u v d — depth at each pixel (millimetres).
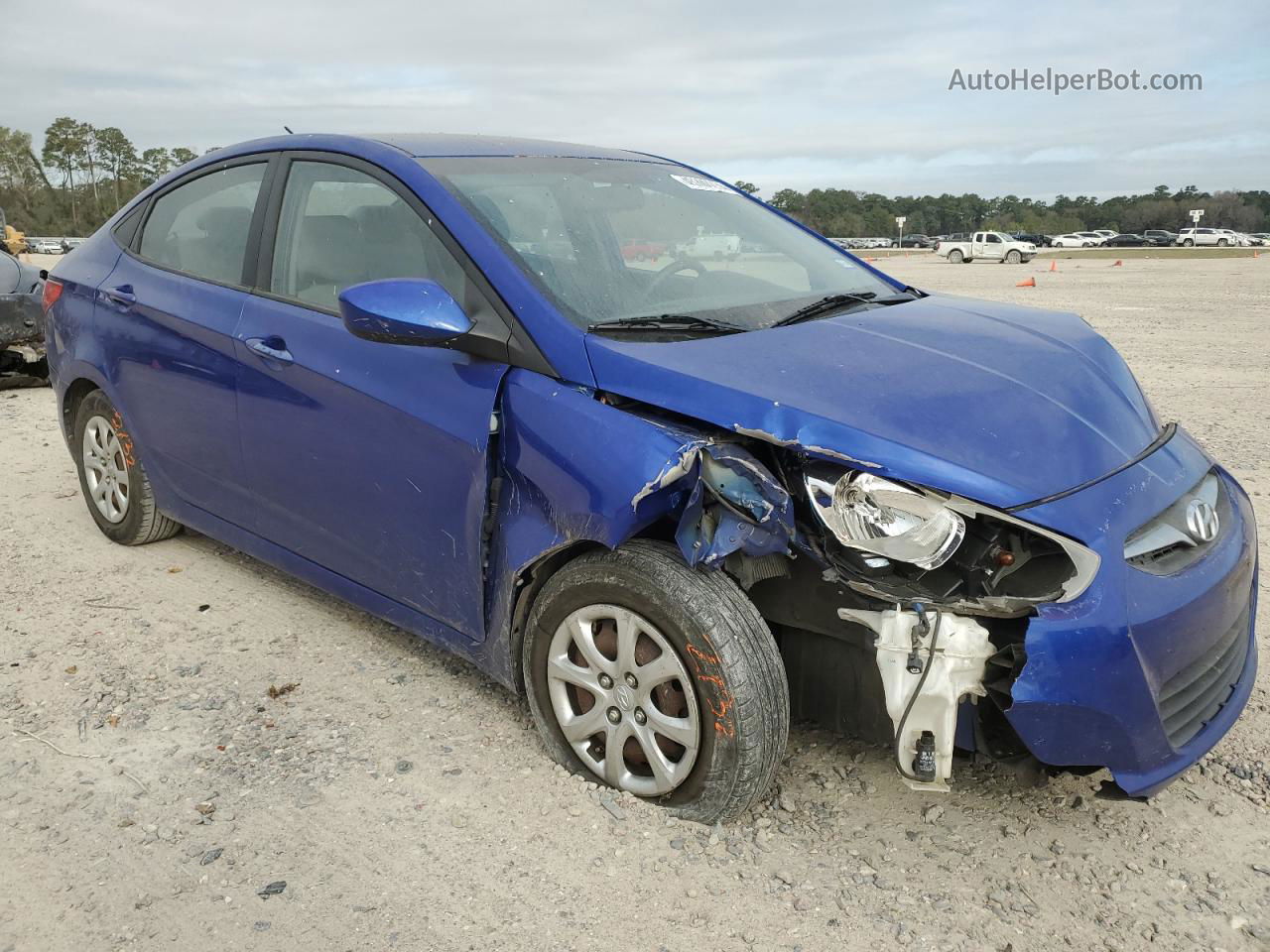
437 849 2539
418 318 2670
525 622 2906
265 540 3715
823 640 2672
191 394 3748
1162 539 2514
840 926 2299
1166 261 46219
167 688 3346
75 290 4391
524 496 2734
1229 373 9953
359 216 3273
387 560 3203
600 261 3100
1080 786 2857
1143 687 2361
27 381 9078
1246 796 2830
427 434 2904
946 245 47031
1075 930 2309
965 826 2682
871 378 2611
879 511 2342
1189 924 2332
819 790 2822
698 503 2430
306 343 3268
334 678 3416
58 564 4398
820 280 3590
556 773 2842
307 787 2791
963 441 2432
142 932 2256
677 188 3803
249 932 2258
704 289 3227
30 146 125250
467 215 3004
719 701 2461
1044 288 24672
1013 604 2287
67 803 2717
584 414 2578
